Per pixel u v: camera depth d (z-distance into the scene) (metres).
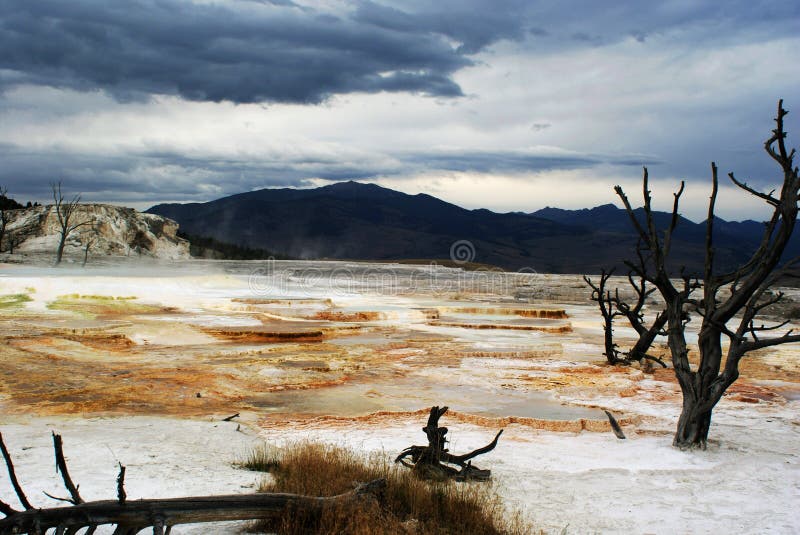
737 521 7.44
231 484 7.64
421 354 21.33
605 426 12.50
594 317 34.62
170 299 33.09
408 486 7.34
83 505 4.92
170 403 13.58
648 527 7.16
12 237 71.31
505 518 7.12
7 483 7.39
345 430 11.84
